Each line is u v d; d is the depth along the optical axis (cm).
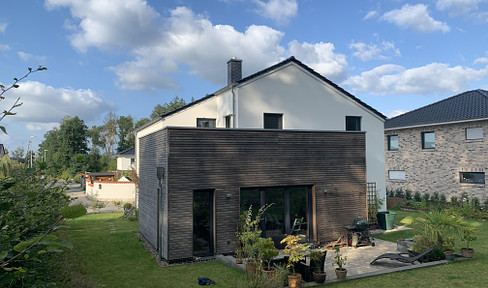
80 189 4328
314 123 1719
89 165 4862
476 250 1189
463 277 884
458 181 2180
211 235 1170
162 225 1140
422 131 2409
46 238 237
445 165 2258
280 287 835
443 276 896
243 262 1060
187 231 1112
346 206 1370
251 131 1231
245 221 1185
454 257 1051
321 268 900
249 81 1585
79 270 918
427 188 2370
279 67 1644
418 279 877
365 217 1398
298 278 854
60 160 4550
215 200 1163
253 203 1242
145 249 1277
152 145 1335
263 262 931
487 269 951
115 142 8050
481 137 2080
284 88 1661
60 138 5366
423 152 2403
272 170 1255
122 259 1142
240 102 1571
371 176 1828
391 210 2236
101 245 1341
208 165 1157
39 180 522
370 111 1855
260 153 1241
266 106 1619
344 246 1309
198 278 923
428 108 2600
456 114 2225
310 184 1312
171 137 1109
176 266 1055
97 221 1945
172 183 1102
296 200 1311
